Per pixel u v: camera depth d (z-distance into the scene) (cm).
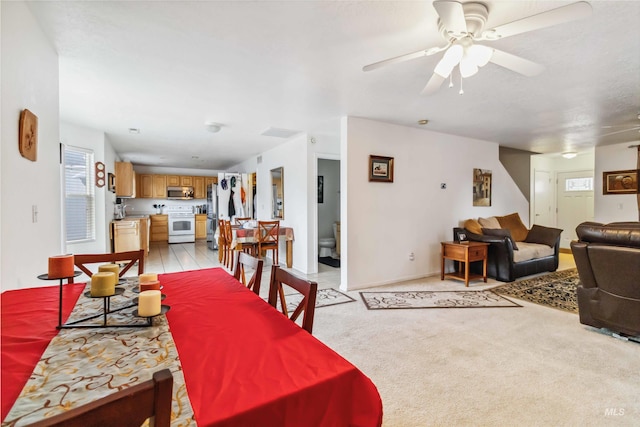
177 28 192
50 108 211
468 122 420
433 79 216
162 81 276
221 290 159
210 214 873
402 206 446
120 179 620
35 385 74
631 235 244
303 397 75
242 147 615
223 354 91
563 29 193
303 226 518
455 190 506
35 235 187
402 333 269
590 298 270
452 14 152
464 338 259
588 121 412
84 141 445
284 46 214
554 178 761
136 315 115
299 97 320
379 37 202
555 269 518
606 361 220
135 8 171
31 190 181
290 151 555
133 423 50
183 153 680
